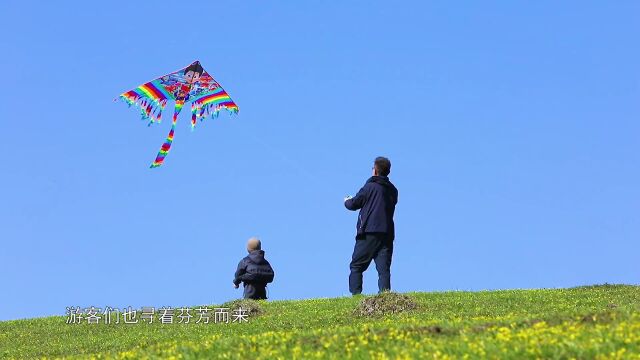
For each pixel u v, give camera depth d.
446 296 29.75
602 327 17.80
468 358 16.25
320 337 20.06
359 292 31.56
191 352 19.94
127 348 25.06
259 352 19.14
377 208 31.06
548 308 25.77
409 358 16.64
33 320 33.16
